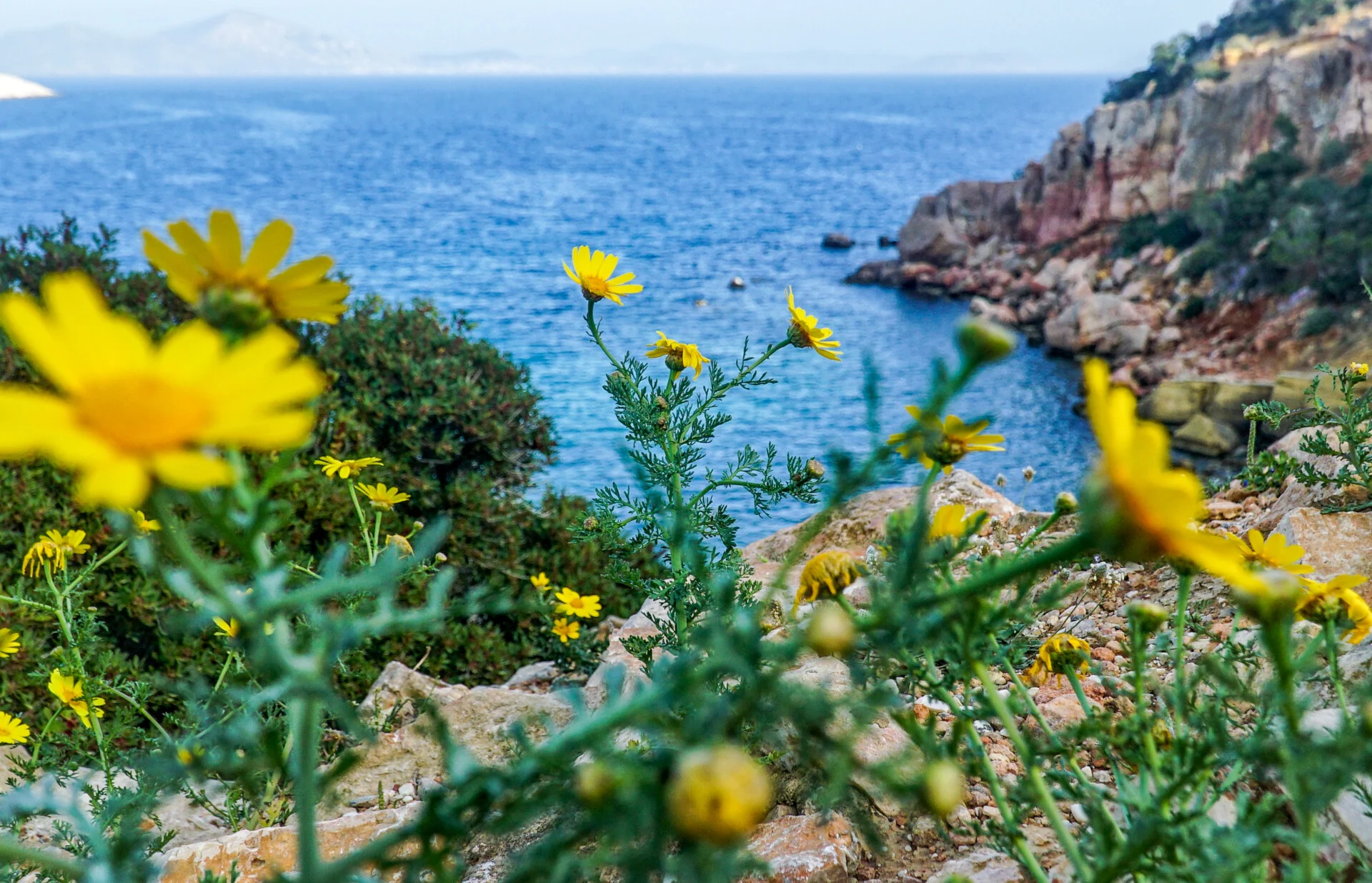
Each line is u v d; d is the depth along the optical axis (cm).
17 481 692
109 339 84
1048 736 174
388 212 8619
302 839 108
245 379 85
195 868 309
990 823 170
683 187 10862
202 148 16025
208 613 101
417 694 117
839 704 108
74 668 401
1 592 612
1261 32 7138
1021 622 174
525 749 110
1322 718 233
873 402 111
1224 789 160
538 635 828
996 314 4919
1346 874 204
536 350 3784
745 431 2728
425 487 952
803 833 260
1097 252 5625
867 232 7756
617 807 104
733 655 107
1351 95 5294
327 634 108
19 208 8706
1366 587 375
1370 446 473
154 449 82
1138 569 432
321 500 784
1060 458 2852
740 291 5438
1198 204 4916
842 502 113
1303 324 3975
